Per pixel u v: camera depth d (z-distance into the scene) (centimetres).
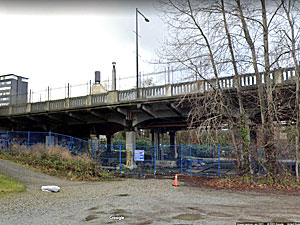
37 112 2769
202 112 1561
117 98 2319
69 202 1010
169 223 710
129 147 2508
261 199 1090
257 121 1842
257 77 1499
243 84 1708
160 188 1427
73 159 1916
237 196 1166
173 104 2016
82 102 2511
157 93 2111
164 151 3145
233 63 1510
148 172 2170
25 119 3077
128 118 2448
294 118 1508
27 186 1310
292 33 1512
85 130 3569
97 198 1108
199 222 718
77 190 1318
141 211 859
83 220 747
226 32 1489
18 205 930
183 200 1066
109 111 2548
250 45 1499
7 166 1709
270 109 1449
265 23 1488
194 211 859
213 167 2289
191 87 1861
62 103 2638
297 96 1468
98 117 2584
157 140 3394
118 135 5419
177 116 2298
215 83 1638
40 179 1536
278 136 1427
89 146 2345
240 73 1542
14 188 1206
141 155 2323
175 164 2530
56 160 1886
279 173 1437
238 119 1594
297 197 1140
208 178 1800
